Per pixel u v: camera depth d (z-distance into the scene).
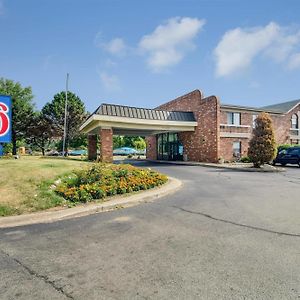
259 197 9.12
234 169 20.59
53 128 45.97
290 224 5.90
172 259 4.10
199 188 11.23
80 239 5.07
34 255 4.34
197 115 28.33
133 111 24.73
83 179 9.80
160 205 8.00
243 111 28.70
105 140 22.66
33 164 11.77
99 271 3.74
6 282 3.47
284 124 32.41
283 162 24.12
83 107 52.75
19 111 39.03
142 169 13.55
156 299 3.03
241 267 3.80
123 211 7.35
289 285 3.31
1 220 6.37
